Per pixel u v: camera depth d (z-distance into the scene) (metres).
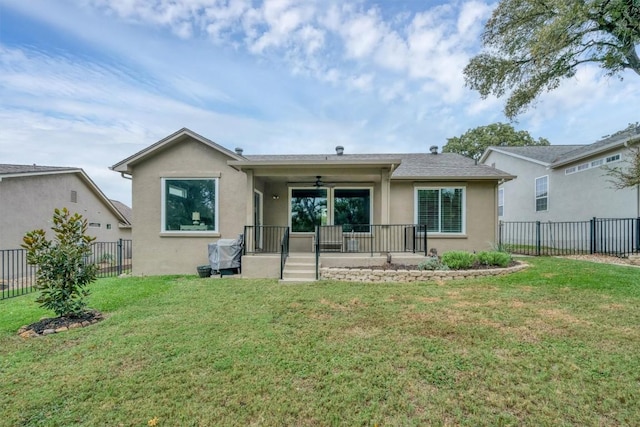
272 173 9.40
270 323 4.96
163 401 2.96
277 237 11.59
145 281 8.42
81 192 16.48
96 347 4.11
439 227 11.12
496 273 8.03
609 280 6.95
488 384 3.18
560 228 14.16
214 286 7.56
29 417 2.76
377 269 8.19
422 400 2.94
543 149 17.84
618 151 11.30
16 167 13.68
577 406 2.83
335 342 4.20
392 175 10.77
